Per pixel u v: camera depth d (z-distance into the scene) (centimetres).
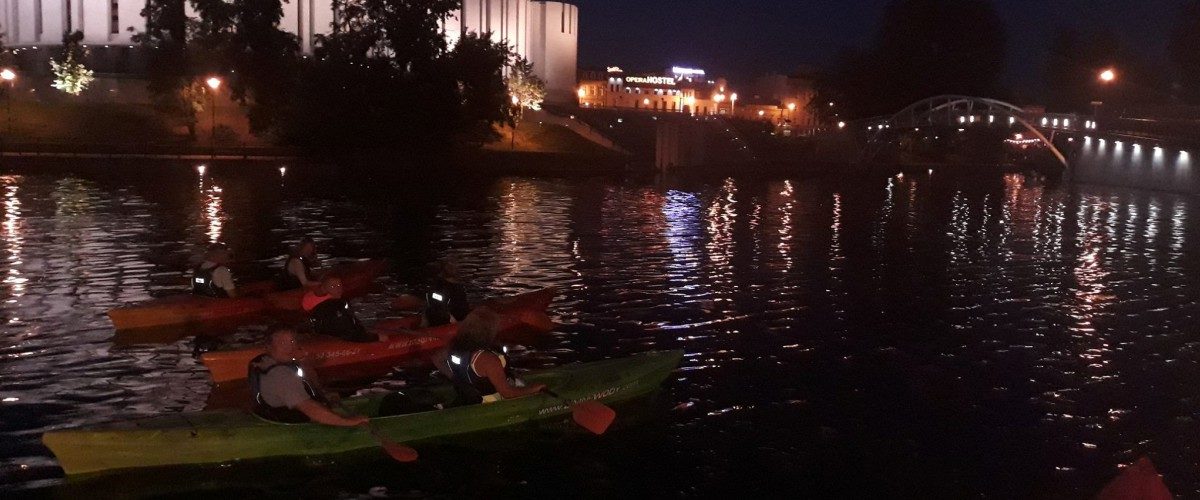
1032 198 5081
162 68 5894
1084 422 1128
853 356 1418
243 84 6038
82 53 6806
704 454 998
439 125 6081
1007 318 1722
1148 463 468
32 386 1155
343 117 5725
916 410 1162
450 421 966
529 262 2225
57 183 3888
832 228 3259
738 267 2248
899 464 988
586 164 6525
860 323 1650
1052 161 7869
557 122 8150
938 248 2758
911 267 2339
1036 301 1898
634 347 1434
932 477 957
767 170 7725
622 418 1092
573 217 3325
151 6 6072
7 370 1216
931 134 9425
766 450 1016
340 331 1233
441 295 1328
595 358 1366
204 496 852
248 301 1494
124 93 6662
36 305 1590
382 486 885
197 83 6066
